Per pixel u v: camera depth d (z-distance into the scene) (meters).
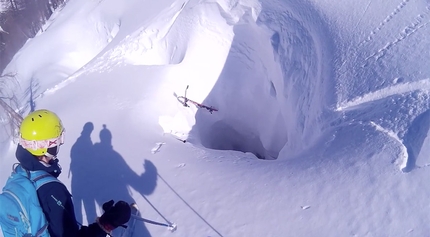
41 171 2.69
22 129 2.72
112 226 2.77
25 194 2.58
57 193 2.61
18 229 2.63
